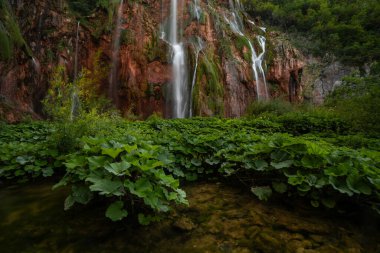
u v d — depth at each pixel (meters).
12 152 4.41
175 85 18.36
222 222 2.62
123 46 17.72
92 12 18.77
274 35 28.05
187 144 4.59
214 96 18.62
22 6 14.29
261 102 16.50
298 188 2.92
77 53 16.95
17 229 2.45
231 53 21.67
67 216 2.69
